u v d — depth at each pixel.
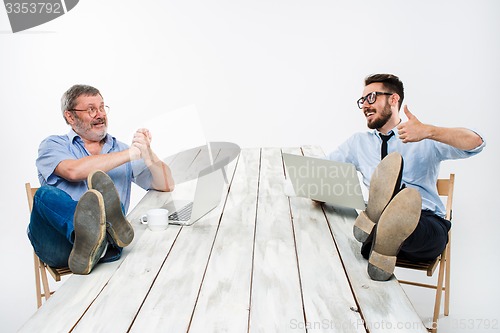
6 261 3.64
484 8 4.43
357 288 1.49
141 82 4.95
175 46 4.88
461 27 4.48
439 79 4.59
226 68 4.88
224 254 1.77
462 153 2.81
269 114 4.91
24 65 4.88
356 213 2.22
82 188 2.70
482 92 4.54
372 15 4.62
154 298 1.45
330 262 1.68
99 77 4.95
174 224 2.10
